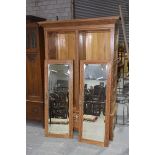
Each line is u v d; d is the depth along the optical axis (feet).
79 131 10.15
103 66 9.72
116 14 14.34
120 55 15.14
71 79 10.49
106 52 10.52
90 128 10.00
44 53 11.76
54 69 10.71
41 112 11.91
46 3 13.28
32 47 11.59
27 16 11.45
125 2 14.48
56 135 10.77
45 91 10.80
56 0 13.04
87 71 9.99
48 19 13.37
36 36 11.36
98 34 10.52
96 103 9.90
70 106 10.56
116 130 11.48
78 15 13.15
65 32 11.00
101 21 9.39
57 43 11.35
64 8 12.94
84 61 9.99
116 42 10.80
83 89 10.05
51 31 10.62
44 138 10.69
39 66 11.59
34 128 11.97
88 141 9.98
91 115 9.98
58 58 11.47
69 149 9.48
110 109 9.87
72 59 10.63
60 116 10.75
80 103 10.09
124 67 15.55
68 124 10.66
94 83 9.91
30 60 11.75
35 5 13.53
